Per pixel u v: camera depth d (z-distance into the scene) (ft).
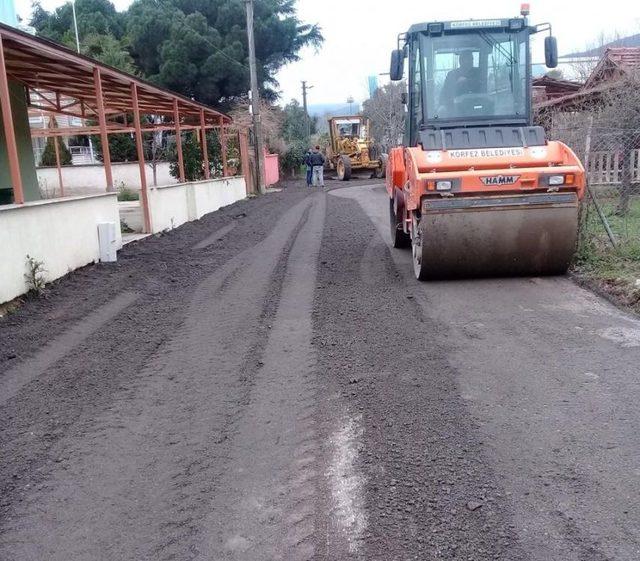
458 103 29.35
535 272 27.66
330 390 16.89
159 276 32.71
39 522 11.75
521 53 29.48
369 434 14.34
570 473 12.46
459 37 29.45
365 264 33.50
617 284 25.34
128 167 92.94
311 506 11.76
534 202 25.96
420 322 22.40
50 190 87.25
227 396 16.98
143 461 13.78
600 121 43.45
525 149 27.20
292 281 30.27
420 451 13.51
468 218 26.18
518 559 10.12
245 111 129.80
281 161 147.74
